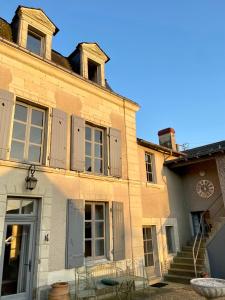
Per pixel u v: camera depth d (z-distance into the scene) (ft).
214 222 30.42
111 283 19.86
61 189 21.22
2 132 18.72
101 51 29.50
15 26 23.52
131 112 30.96
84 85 25.82
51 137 21.75
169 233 33.19
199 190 35.78
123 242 24.50
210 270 27.68
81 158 23.27
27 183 18.99
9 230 18.20
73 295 19.45
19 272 17.98
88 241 22.62
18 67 21.24
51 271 18.75
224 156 31.12
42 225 19.19
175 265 29.73
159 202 32.27
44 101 22.27
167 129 44.19
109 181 25.46
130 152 28.94
